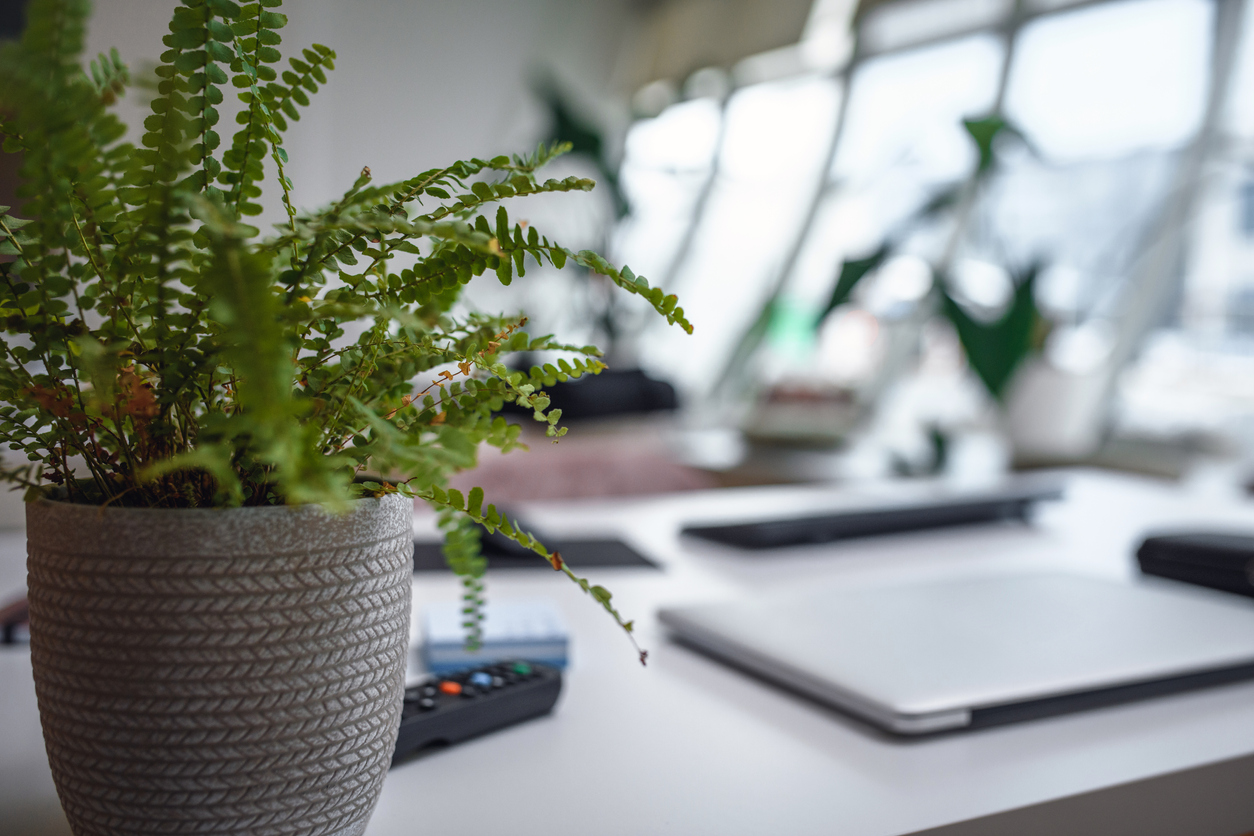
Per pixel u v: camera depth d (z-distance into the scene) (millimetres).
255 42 301
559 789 447
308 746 320
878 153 5172
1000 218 4512
